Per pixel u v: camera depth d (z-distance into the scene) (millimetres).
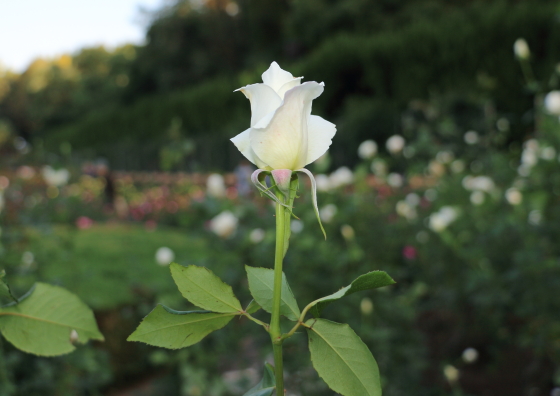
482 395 3037
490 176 3746
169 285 3305
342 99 12766
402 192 4461
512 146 8328
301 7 18547
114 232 7961
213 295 557
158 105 19500
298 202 3039
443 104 5984
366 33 16719
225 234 2854
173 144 3998
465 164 4391
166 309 547
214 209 3074
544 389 2965
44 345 624
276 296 536
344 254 2883
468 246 3262
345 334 537
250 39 27297
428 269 3578
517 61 8516
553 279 2637
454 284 3445
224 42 27500
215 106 16719
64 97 43188
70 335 631
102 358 3045
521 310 2777
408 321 3066
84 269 4086
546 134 2850
